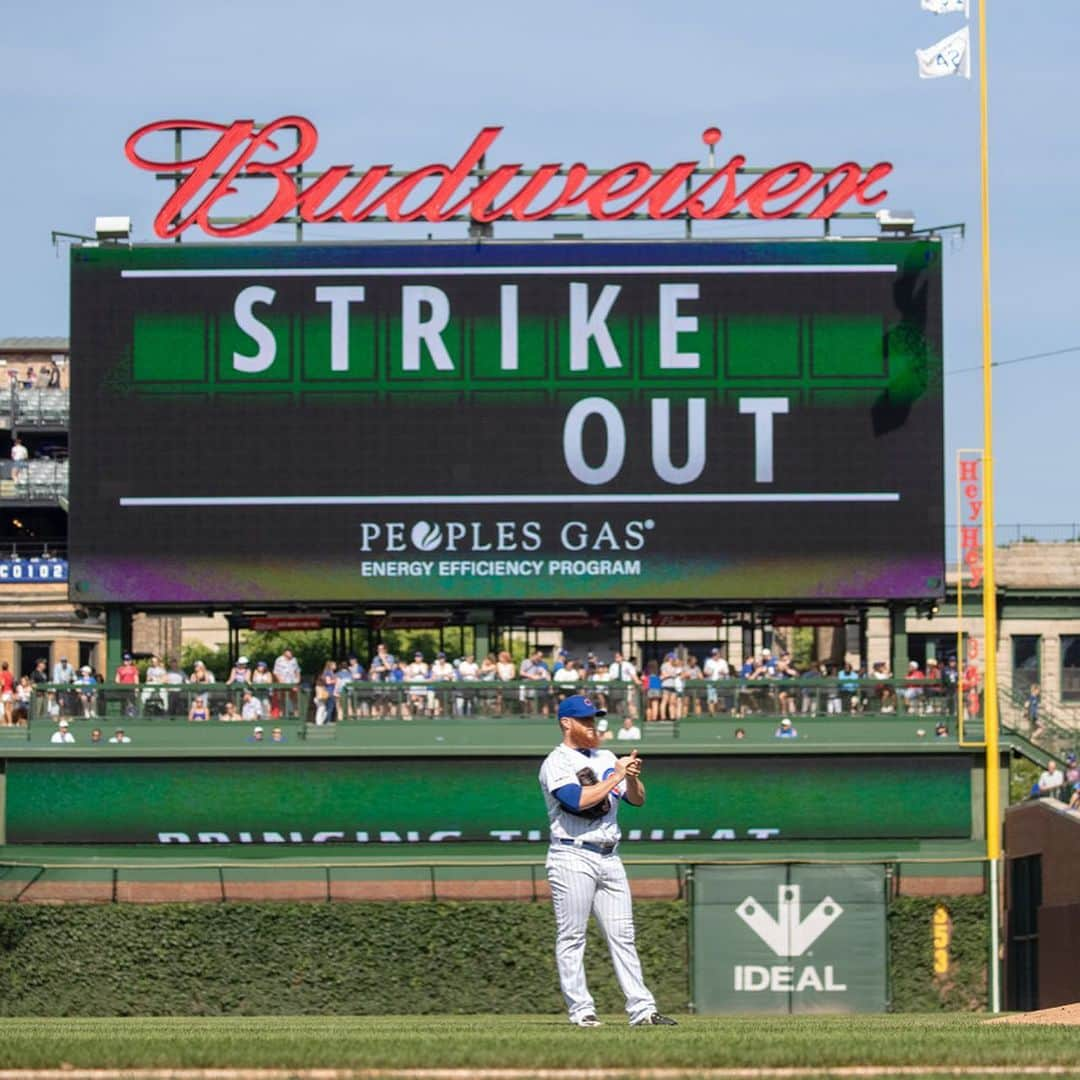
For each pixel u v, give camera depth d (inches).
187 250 4500.5
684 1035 1454.2
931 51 4549.7
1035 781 4859.7
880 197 4512.8
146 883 4424.2
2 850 4503.0
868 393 4468.5
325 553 4468.5
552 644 7652.6
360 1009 4301.2
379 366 4488.2
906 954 4320.9
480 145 4542.3
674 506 4466.0
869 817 4471.0
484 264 4500.5
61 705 4549.7
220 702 4564.5
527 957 4306.1
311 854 4475.9
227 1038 1430.9
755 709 4507.9
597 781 1659.7
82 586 4475.9
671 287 4485.7
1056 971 3892.7
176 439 4485.7
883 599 4475.9
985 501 4522.6
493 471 4480.8
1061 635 6683.1
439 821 4478.3
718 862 4087.1
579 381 4480.8
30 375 7726.4
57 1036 1510.8
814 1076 1153.4
